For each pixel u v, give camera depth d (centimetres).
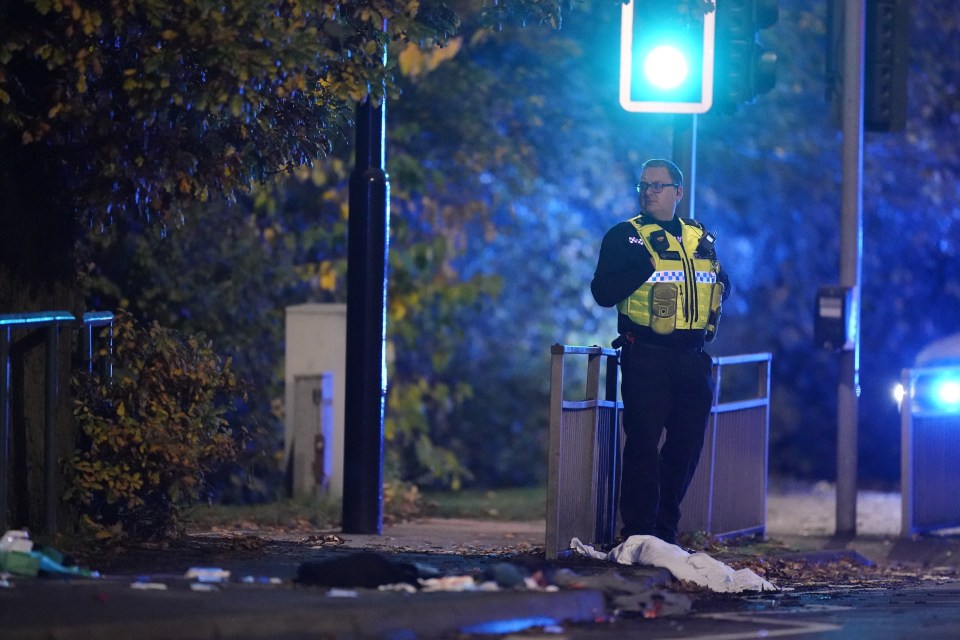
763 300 8788
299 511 4781
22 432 3170
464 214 6819
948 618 2861
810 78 7662
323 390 5284
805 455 9131
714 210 8119
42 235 3238
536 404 8488
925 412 4891
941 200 8238
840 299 4847
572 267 8025
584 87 7162
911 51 7969
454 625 2434
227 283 5769
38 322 3014
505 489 8156
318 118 3450
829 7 4941
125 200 3272
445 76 6812
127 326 3388
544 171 7444
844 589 3484
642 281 3353
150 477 3300
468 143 6900
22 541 2784
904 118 4903
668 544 3297
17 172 3189
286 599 2464
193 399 3428
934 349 5569
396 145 6750
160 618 2253
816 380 9069
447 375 8188
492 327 8219
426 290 6594
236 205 5822
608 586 2830
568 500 3447
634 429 3394
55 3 2936
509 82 7112
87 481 3244
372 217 4138
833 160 8062
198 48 2966
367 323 4138
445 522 5225
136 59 3167
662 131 7325
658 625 2656
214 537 3612
